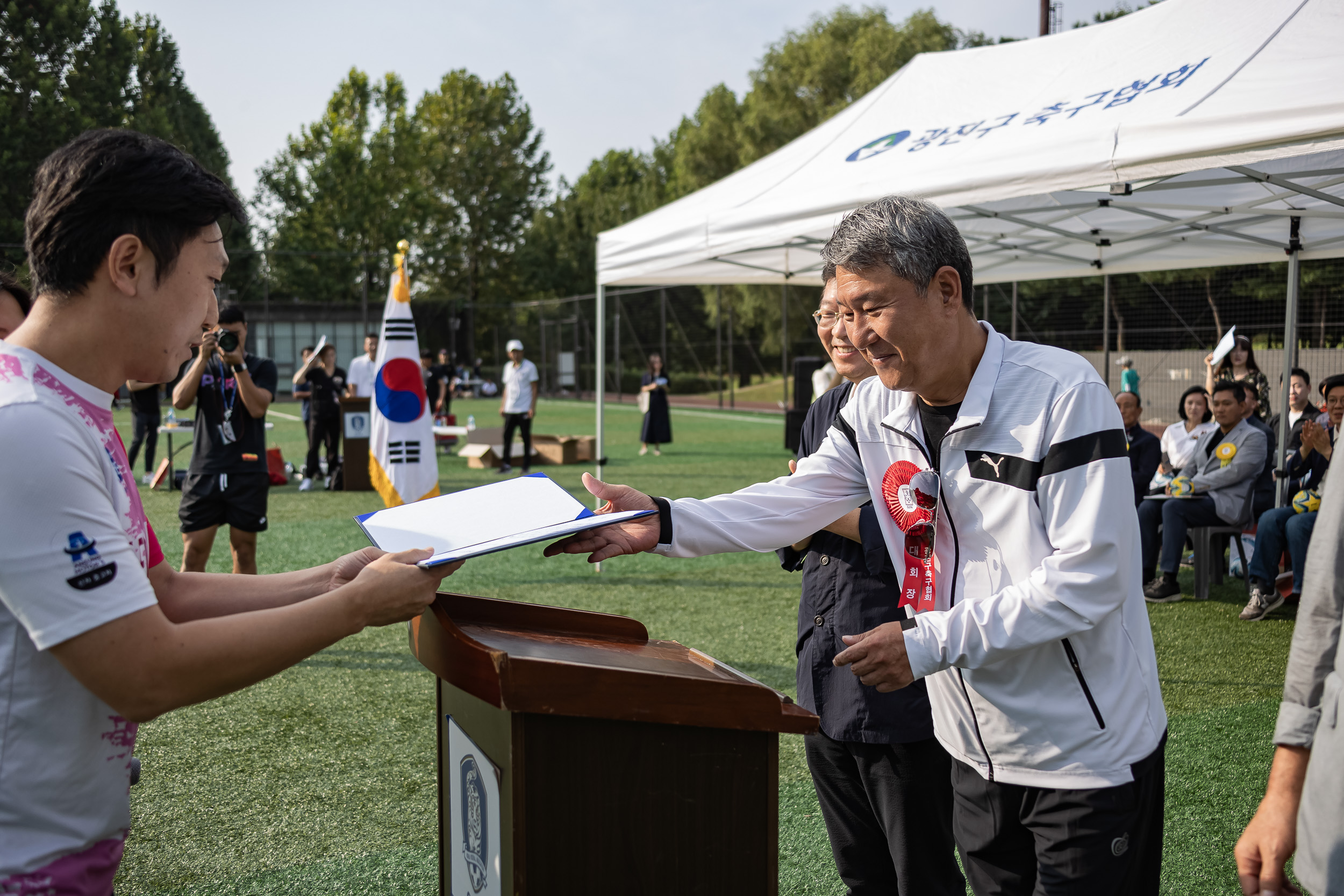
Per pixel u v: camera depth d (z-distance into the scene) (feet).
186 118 131.23
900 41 83.46
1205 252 23.93
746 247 17.15
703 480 36.19
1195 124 11.19
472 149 165.07
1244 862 3.80
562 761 3.56
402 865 8.70
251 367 15.94
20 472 3.09
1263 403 25.68
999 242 23.91
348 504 30.99
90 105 112.16
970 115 16.17
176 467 38.34
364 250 141.49
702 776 3.73
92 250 3.36
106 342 3.47
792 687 13.25
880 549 5.98
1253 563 17.51
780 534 5.55
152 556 4.23
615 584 19.86
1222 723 12.03
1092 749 4.59
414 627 4.40
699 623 16.75
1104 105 13.17
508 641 4.04
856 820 6.50
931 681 5.23
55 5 110.93
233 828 9.44
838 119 19.58
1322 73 10.79
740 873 3.80
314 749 11.44
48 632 3.11
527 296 165.68
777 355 88.63
